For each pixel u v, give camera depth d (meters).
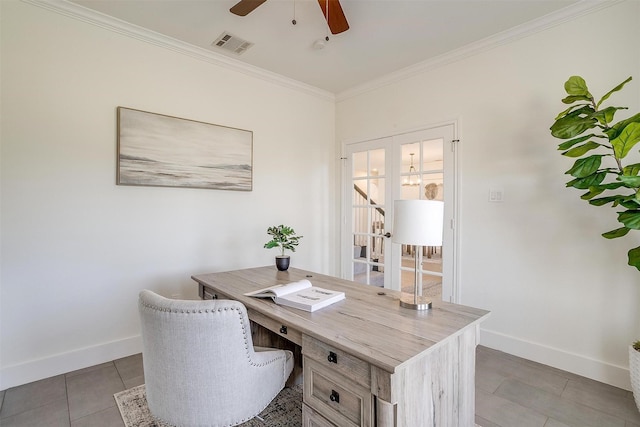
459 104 2.98
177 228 2.87
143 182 2.64
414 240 1.51
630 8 2.12
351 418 1.15
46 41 2.24
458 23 2.52
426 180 3.26
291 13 2.39
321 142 4.09
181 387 1.25
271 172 3.58
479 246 2.85
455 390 1.35
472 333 1.45
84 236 2.41
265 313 1.50
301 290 1.79
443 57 3.04
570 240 2.37
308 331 1.26
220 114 3.14
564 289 2.39
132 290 2.62
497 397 2.03
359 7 2.32
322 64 3.27
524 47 2.58
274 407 1.92
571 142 2.01
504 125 2.69
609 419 1.82
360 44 2.85
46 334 2.26
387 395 1.03
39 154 2.22
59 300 2.31
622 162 2.15
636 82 2.10
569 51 2.37
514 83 2.63
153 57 2.72
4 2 2.10
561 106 2.41
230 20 2.49
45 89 2.24
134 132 2.60
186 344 1.21
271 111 3.57
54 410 1.89
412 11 2.36
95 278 2.46
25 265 2.18
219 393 1.26
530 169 2.55
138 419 1.80
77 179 2.37
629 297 2.13
